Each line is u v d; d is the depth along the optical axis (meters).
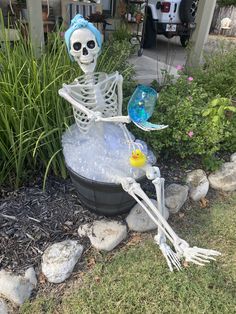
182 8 6.69
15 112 2.02
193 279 1.88
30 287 1.75
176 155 2.83
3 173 2.29
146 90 1.89
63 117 2.20
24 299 1.71
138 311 1.70
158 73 4.29
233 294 1.81
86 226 2.07
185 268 1.94
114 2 6.63
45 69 2.18
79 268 1.89
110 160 1.87
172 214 2.35
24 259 1.86
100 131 1.87
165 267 1.93
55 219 2.10
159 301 1.75
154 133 2.49
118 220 2.16
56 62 2.28
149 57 5.73
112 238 2.01
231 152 3.07
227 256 2.06
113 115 1.93
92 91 1.80
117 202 1.99
